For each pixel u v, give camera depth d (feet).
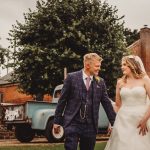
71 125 16.38
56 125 16.97
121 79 18.69
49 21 73.46
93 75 16.92
